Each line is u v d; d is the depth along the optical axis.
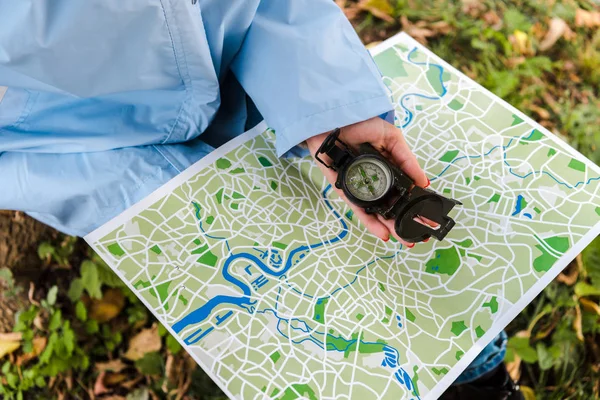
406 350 0.98
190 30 0.99
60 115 1.13
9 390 1.71
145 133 1.15
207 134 1.31
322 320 1.00
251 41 1.15
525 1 2.18
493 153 1.18
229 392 0.92
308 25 1.12
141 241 1.05
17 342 1.74
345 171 1.04
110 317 1.78
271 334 0.97
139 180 1.15
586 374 1.72
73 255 1.83
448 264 1.06
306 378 0.94
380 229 1.06
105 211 1.14
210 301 1.00
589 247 1.82
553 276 1.02
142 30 0.95
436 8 2.18
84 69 0.97
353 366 0.96
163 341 1.76
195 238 1.06
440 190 1.15
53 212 1.14
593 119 2.02
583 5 2.19
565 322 1.76
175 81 1.08
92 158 1.14
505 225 1.09
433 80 1.29
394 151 1.12
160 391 1.71
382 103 1.09
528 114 2.02
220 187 1.12
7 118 1.11
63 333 1.75
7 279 1.80
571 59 2.11
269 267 1.04
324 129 1.08
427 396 0.94
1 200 1.12
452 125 1.22
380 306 1.02
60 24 0.89
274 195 1.13
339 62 1.11
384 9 2.18
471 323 1.00
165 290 1.00
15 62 0.92
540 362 1.72
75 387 1.72
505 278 1.03
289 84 1.10
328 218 1.12
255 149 1.18
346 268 1.06
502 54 2.11
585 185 1.11
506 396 1.44
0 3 0.86
